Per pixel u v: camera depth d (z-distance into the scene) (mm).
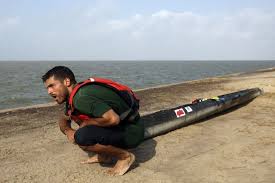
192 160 4617
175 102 9633
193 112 6477
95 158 4562
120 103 3799
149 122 5621
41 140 5750
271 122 6648
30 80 42219
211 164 4465
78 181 3994
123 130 3916
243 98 8328
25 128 6652
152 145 5266
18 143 5605
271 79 14008
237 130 6117
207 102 7043
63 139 5777
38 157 4891
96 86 3695
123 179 4008
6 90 28500
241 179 3982
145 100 10062
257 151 4938
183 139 5578
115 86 3814
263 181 3908
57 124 6945
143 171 4246
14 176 4215
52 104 9594
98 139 3785
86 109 3574
